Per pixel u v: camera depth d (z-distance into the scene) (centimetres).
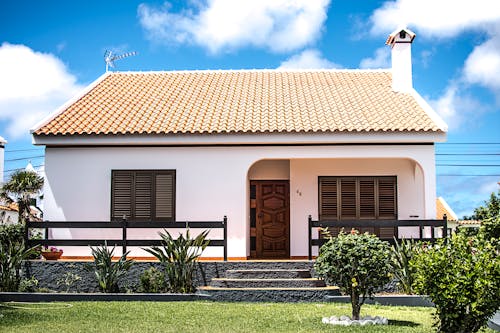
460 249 1027
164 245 1650
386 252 1215
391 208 1970
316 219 1983
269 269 1622
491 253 1023
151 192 1872
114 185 1883
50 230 1889
